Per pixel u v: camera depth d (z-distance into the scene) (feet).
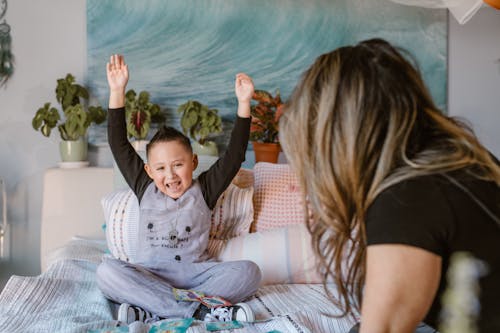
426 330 2.74
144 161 6.74
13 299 4.63
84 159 8.38
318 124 2.33
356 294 2.74
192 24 8.80
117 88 5.98
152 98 8.74
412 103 2.31
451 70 9.65
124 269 4.91
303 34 9.07
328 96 2.33
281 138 2.55
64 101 8.21
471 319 2.26
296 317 4.07
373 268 2.17
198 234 5.72
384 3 9.27
